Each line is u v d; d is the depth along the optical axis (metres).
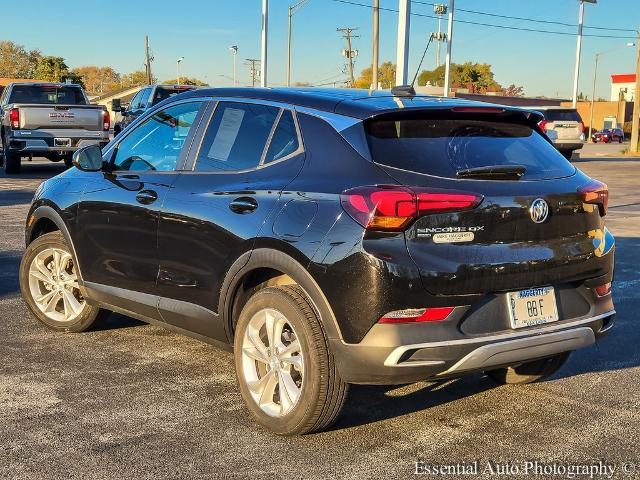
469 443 3.97
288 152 4.15
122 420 4.16
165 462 3.67
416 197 3.53
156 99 20.27
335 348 3.69
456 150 3.92
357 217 3.59
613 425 4.23
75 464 3.62
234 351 4.23
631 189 18.97
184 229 4.50
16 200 13.53
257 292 4.06
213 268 4.33
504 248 3.75
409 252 3.54
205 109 4.79
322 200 3.77
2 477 3.47
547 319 3.94
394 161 3.76
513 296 3.81
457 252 3.62
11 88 19.11
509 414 4.38
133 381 4.79
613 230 11.80
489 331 3.72
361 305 3.55
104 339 5.69
